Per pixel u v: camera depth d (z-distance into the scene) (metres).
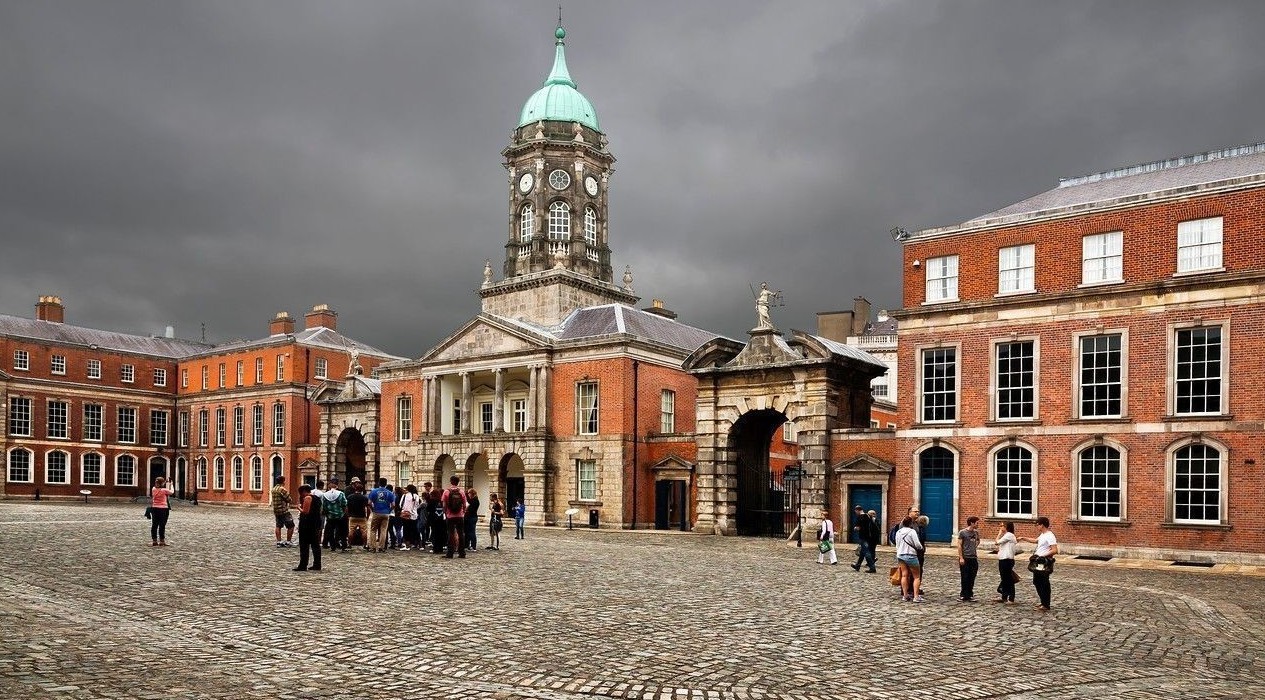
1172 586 25.86
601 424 53.84
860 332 89.94
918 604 20.80
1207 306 33.12
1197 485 33.12
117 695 10.86
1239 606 21.94
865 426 47.31
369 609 17.95
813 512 42.84
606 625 16.84
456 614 17.61
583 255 65.69
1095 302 35.53
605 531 50.34
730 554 34.31
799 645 15.45
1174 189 34.12
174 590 19.69
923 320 39.75
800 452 44.16
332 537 29.97
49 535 32.75
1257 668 14.76
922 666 14.09
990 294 38.12
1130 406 34.47
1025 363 37.19
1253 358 32.12
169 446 91.38
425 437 62.12
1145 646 16.27
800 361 44.22
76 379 86.44
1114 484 34.81
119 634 14.59
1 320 83.50
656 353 55.69
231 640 14.51
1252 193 32.59
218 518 49.62
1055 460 36.03
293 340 79.81
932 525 39.06
